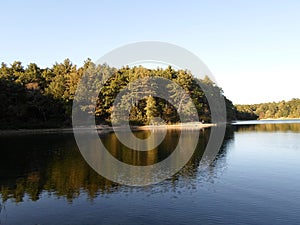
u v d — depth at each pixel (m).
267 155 34.91
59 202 18.36
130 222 15.32
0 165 29.39
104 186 21.58
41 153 36.62
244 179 23.31
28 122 72.94
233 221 15.39
